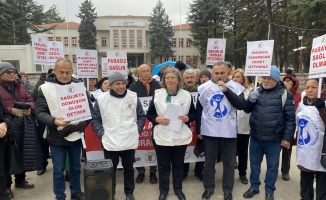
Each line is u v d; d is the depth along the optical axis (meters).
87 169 3.21
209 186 4.09
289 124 3.72
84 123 3.65
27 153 4.03
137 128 3.84
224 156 4.04
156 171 5.04
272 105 3.78
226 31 38.78
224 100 3.89
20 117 4.05
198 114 4.11
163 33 56.97
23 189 4.48
